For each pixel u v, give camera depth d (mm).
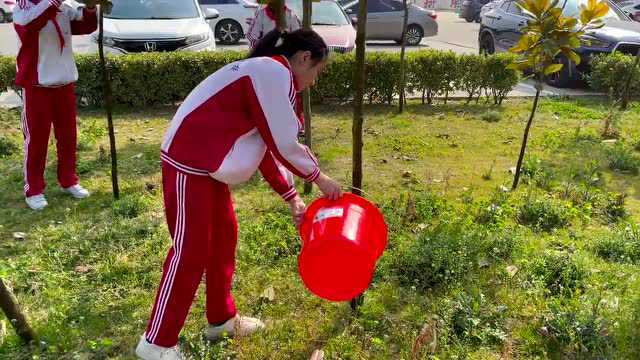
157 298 2631
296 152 2527
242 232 4367
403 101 8734
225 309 3111
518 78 8906
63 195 5184
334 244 2637
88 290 3639
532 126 7766
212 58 8625
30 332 3070
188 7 10281
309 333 3252
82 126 7422
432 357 2875
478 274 3785
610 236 4320
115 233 4320
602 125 7801
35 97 4590
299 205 3002
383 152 6574
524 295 3564
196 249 2564
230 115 2471
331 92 8867
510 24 12398
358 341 3184
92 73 8320
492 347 3121
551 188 5445
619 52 9500
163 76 8516
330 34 10219
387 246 4141
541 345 3127
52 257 4027
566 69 10484
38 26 4312
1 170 5758
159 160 6176
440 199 4949
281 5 5066
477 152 6617
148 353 2637
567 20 4812
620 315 3312
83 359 3023
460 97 9656
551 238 4348
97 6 4977
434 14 18078
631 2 20109
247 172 2537
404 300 3547
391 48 17266
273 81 2406
